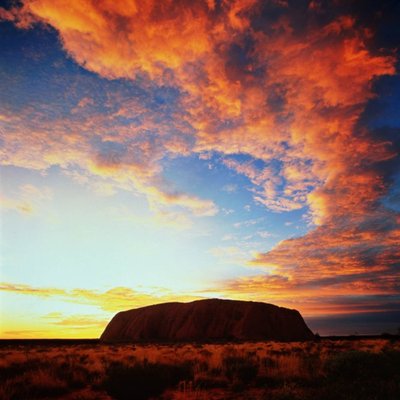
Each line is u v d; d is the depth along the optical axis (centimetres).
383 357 1164
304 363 1362
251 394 962
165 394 1001
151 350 3072
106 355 2286
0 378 1190
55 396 1030
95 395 1032
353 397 732
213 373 1270
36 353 2550
